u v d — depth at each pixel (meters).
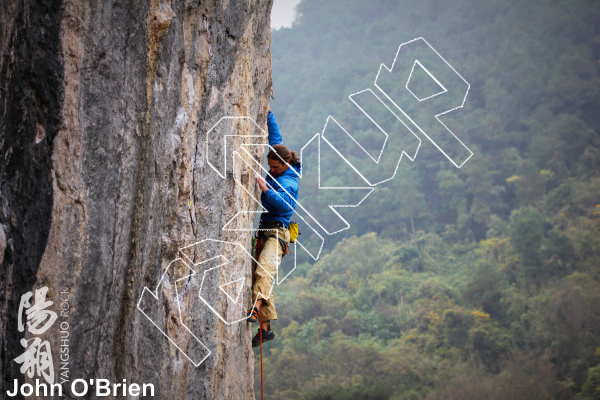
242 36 3.10
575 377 31.28
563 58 80.19
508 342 34.12
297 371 31.92
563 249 43.25
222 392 2.94
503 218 61.50
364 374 32.16
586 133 67.31
